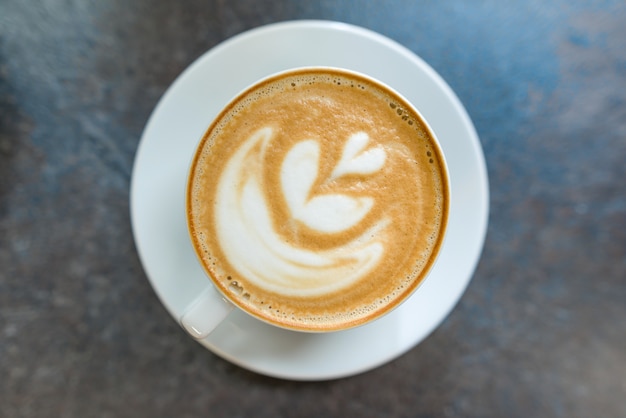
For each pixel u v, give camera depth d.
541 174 0.28
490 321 0.28
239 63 0.24
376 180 0.23
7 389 0.28
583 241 0.29
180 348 0.28
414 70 0.24
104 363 0.28
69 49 0.28
